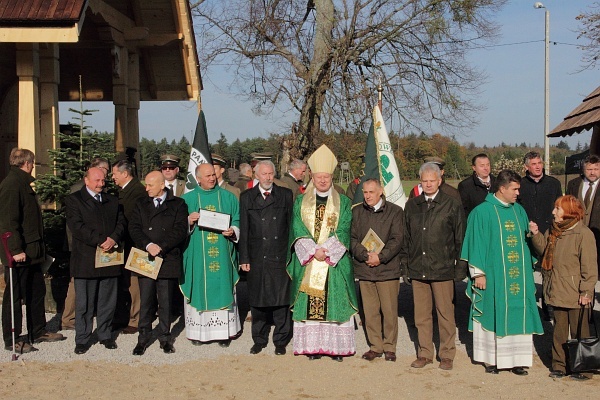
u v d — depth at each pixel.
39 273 8.18
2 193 7.54
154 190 7.84
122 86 13.67
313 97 20.52
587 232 6.74
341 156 20.89
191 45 14.69
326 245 7.52
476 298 7.12
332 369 7.27
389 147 9.41
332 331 7.60
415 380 6.88
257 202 7.90
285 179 10.68
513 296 6.93
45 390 6.55
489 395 6.43
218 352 7.94
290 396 6.44
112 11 12.88
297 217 7.64
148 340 7.88
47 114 10.76
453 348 7.27
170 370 7.25
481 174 8.47
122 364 7.45
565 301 6.78
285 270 7.82
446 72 21.48
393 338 7.61
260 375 7.09
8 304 7.79
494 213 7.04
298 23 22.14
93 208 7.82
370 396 6.43
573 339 6.75
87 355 7.77
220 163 9.91
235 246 8.48
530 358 7.02
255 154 11.35
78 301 7.81
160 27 14.36
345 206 7.62
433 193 7.26
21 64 10.12
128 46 14.09
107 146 11.81
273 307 7.87
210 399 6.36
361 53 20.78
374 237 7.41
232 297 8.32
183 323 9.33
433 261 7.20
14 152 7.78
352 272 7.66
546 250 6.96
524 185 8.95
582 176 8.95
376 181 7.48
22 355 7.70
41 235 7.96
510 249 6.98
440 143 33.06
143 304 7.82
